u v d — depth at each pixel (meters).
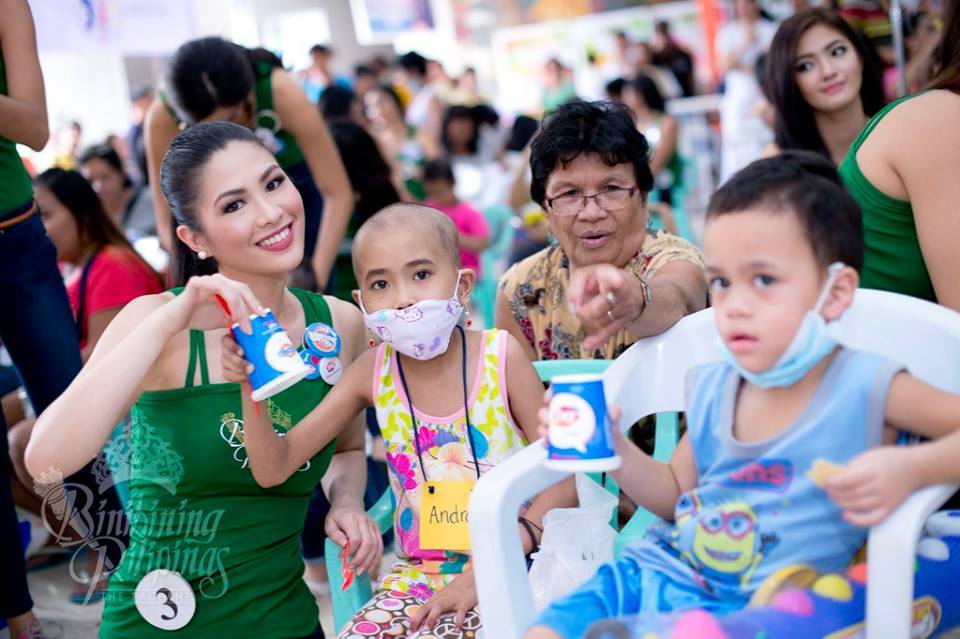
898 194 2.09
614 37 11.88
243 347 1.83
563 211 2.33
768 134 7.13
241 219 2.07
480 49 13.46
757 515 1.63
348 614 2.11
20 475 3.47
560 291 2.51
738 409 1.73
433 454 2.12
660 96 7.34
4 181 2.77
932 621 1.65
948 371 1.76
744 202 1.57
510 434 2.12
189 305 1.90
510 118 12.76
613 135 2.26
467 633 1.91
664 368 2.03
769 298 1.55
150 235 5.59
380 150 4.19
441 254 2.09
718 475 1.71
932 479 1.46
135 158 7.98
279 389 1.79
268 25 11.48
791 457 1.63
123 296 3.58
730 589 1.62
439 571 2.08
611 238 2.34
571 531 1.94
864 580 1.57
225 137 2.10
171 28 4.69
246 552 2.13
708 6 11.08
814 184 1.56
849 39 3.27
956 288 2.03
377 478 3.51
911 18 5.27
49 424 1.90
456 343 2.15
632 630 1.54
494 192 7.48
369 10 12.22
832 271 1.55
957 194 2.01
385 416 2.16
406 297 2.05
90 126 9.23
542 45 12.55
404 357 2.16
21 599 2.66
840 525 1.60
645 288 1.91
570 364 2.27
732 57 8.09
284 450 2.06
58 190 3.58
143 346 1.89
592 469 1.57
